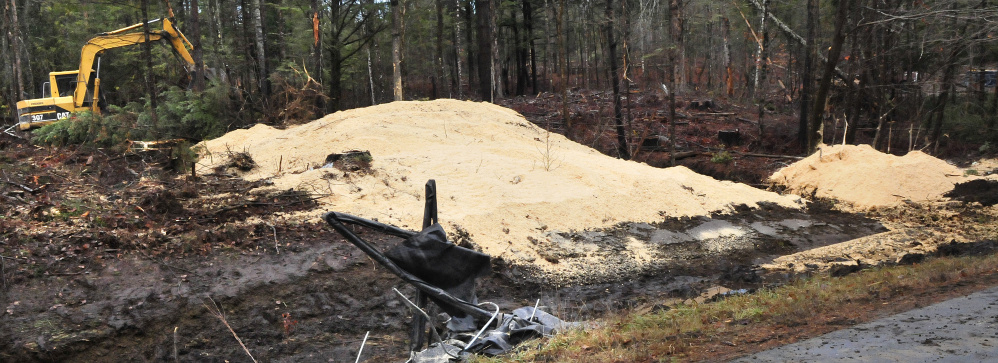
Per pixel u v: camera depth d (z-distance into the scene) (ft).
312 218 37.86
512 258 36.65
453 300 20.72
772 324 20.70
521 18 139.44
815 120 65.10
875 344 16.83
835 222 48.37
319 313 29.84
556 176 47.06
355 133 51.44
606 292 34.14
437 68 133.08
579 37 152.25
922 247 41.37
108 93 86.89
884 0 66.95
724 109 95.86
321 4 84.58
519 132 59.93
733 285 34.09
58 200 37.81
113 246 32.48
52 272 29.66
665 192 47.78
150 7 98.22
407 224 38.09
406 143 50.80
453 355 20.56
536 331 22.95
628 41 80.07
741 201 49.90
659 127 80.79
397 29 70.85
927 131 78.43
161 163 48.44
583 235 40.45
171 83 69.92
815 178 58.08
